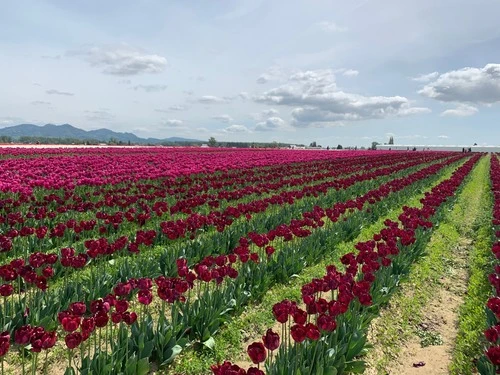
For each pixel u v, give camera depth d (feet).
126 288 19.84
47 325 21.80
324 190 63.21
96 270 29.48
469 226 54.75
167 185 65.36
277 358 17.71
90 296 24.99
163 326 20.36
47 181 55.98
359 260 27.22
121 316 17.51
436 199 54.44
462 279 34.78
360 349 20.13
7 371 19.21
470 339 23.17
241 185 77.20
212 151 191.52
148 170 83.10
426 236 40.96
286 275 30.53
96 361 17.01
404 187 77.51
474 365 20.93
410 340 24.18
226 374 13.66
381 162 146.20
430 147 510.58
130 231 42.37
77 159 104.01
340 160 154.92
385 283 28.12
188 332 22.03
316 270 33.68
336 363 18.62
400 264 31.53
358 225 46.21
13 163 83.35
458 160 185.68
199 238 36.42
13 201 44.91
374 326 24.84
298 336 15.98
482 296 29.27
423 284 32.53
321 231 40.24
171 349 19.54
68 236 36.01
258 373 13.66
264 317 25.68
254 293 27.63
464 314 27.17
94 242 26.21
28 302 23.25
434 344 23.77
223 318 23.11
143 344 18.75
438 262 37.99
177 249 33.01
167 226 35.86
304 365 17.29
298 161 141.38
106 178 68.90
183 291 19.92
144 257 31.86
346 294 20.12
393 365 21.49
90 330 15.84
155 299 27.81
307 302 18.95
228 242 37.19
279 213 49.26
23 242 34.68
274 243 40.52
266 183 79.66
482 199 79.61
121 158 113.39
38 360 20.31
